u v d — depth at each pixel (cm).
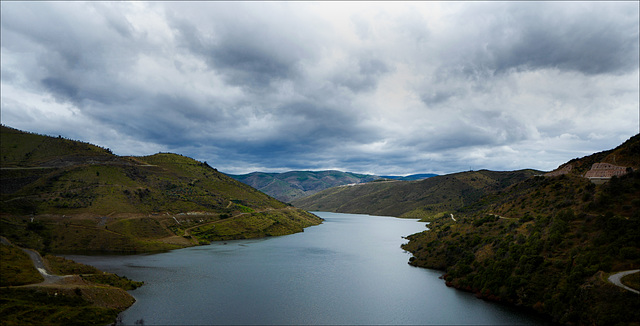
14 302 6094
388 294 8475
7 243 10438
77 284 7362
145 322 6494
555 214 8756
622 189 7950
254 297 8181
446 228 14275
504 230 10275
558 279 6869
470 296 8269
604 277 5956
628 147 10525
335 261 13062
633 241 6341
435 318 6812
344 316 6950
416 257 13075
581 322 5728
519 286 7375
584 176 10838
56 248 13550
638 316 4953
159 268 11331
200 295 8288
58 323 5950
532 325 6341
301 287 9131
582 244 7175
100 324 6309
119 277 9112
